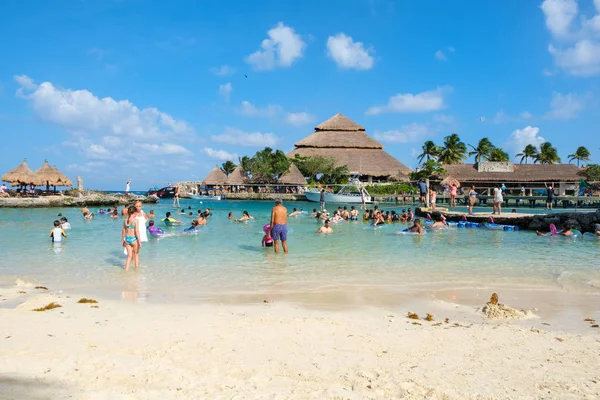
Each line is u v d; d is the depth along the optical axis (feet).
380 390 14.61
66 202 143.64
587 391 14.75
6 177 147.43
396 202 181.68
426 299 27.68
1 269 36.63
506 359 17.58
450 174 210.59
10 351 17.58
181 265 38.65
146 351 17.94
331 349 18.52
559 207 134.51
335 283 31.83
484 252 46.96
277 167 236.63
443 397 14.21
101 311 24.08
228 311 24.44
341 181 231.50
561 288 30.66
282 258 42.55
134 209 37.14
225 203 193.98
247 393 14.25
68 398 13.69
